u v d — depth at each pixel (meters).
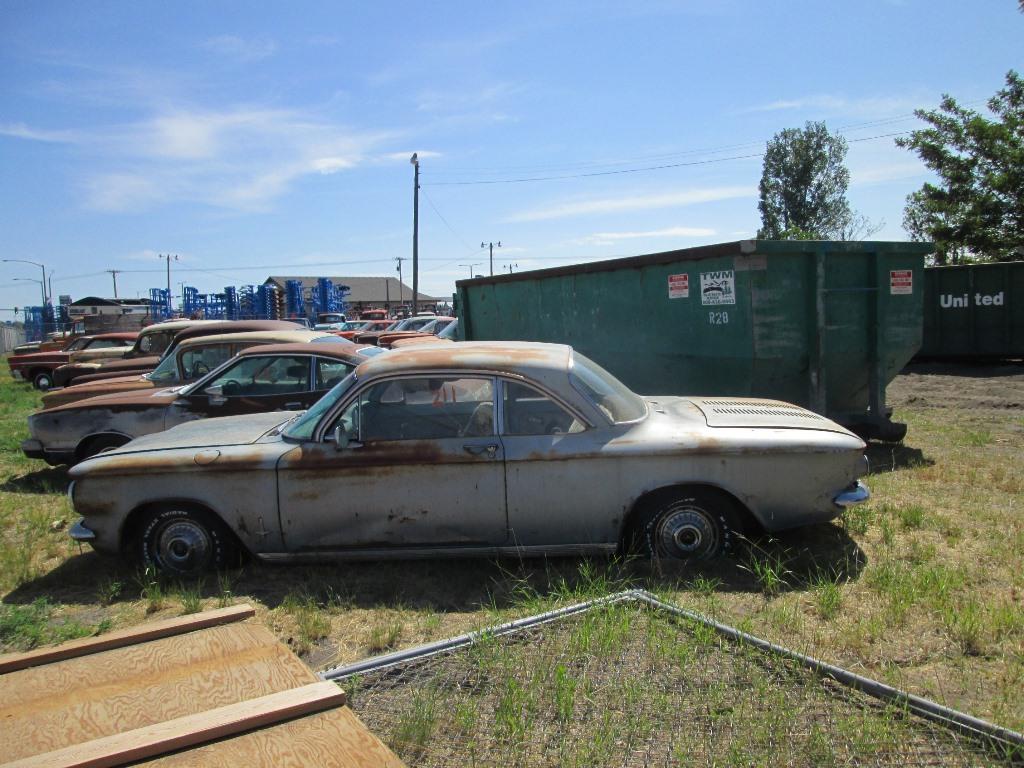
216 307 46.41
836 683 3.17
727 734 2.86
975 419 10.16
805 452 4.72
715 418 5.09
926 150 24.34
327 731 2.15
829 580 4.52
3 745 2.14
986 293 16.08
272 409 7.56
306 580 4.94
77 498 5.05
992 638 3.66
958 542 5.11
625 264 8.72
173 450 5.11
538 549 4.82
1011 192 23.30
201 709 2.30
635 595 4.10
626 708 3.05
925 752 2.71
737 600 4.26
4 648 4.19
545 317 10.69
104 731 2.20
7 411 15.49
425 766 2.78
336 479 4.83
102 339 20.44
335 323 39.00
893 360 8.25
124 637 2.84
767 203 55.81
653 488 4.71
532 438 4.77
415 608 4.44
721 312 7.62
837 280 7.80
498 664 3.45
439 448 4.77
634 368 8.91
